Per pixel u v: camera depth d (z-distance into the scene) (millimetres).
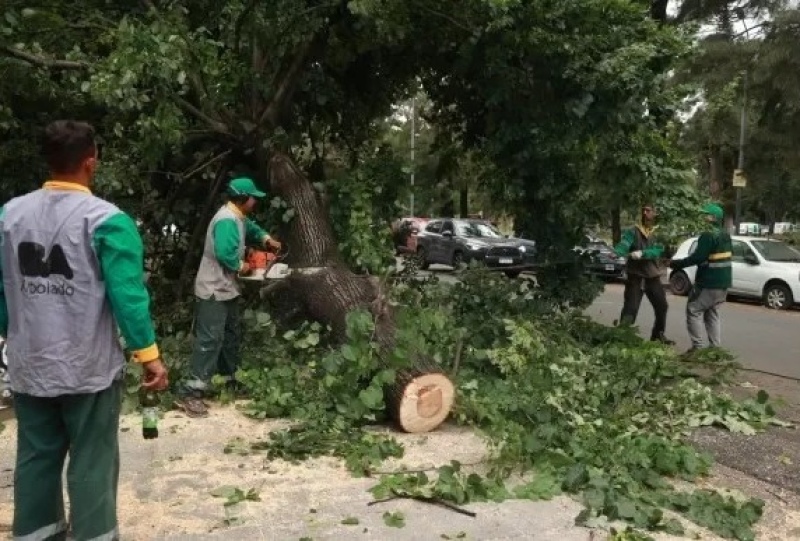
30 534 3115
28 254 2908
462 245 22547
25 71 7332
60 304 2910
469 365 6754
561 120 7828
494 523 3916
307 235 7301
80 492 3027
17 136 8828
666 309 9758
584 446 5000
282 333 7328
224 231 5840
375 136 10195
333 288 6648
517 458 4738
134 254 2980
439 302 8016
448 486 4195
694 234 8078
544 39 7277
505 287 8281
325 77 9039
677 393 6410
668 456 4902
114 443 3131
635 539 3748
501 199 9359
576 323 8477
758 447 5527
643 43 7262
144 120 6785
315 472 4621
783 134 24547
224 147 8352
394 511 4027
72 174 3021
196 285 5918
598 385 6391
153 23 6812
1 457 4707
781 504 4508
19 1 7141
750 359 9711
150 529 3729
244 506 4047
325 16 7965
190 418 5641
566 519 4000
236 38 8000
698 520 4105
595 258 8938
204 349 5840
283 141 7977
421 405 5461
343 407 5500
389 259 8188
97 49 7777
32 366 2918
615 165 7977
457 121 10008
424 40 8555
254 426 5480
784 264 16156
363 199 7941
